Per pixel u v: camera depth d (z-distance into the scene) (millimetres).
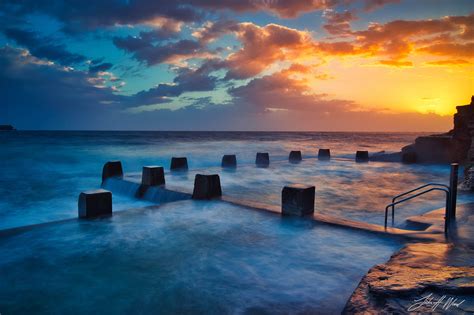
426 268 4328
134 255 6047
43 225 7992
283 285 4781
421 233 6938
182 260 5809
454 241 6238
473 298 3135
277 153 45281
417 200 13102
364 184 17188
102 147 47938
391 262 4836
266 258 5887
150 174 13406
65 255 6047
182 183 14812
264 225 8039
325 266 5492
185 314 3994
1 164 27672
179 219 8609
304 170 22406
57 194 16031
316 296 4422
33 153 36250
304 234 7324
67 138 81375
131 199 13438
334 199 13492
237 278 5031
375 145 79250
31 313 4047
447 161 25750
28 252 6199
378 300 3279
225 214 9086
